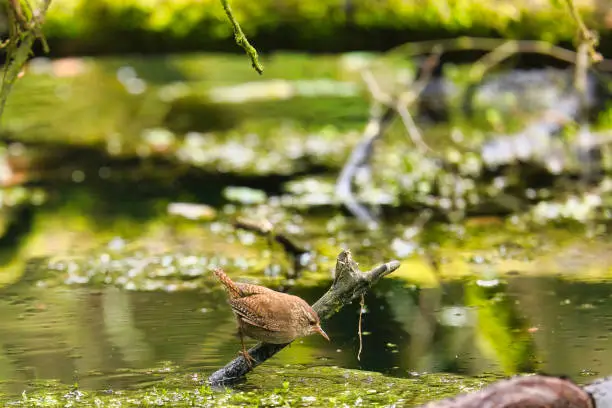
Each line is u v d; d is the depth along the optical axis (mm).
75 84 22047
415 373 6719
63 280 9594
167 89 22594
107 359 7121
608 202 12656
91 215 12734
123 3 13281
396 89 19672
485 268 9734
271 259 10281
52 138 17625
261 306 6309
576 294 8703
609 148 14781
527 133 15695
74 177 15172
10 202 13625
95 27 13266
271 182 14516
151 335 7703
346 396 6234
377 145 16172
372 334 7680
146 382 6609
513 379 5125
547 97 16641
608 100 15953
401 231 11453
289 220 12164
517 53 16250
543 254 10219
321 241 11055
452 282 9242
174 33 13336
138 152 16750
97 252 10766
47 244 11195
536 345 7289
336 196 13430
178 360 7078
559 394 5039
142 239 11344
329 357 7133
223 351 7277
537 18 13922
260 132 18250
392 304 8555
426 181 13969
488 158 15047
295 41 13453
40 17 6012
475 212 12352
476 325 7883
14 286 9391
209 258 10367
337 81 23094
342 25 13461
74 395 6355
